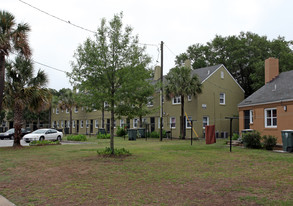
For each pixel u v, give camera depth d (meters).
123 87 11.09
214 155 12.29
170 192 6.14
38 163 10.45
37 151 15.00
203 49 40.75
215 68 29.83
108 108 11.82
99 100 11.42
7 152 14.57
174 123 29.67
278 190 6.16
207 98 28.30
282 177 7.51
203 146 16.81
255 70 31.86
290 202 5.25
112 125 12.26
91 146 18.19
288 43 35.53
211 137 16.31
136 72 11.43
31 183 7.18
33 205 5.34
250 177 7.58
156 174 8.11
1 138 30.94
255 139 15.14
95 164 9.95
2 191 6.42
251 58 34.19
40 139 23.34
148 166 9.47
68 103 42.34
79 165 9.81
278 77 20.89
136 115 12.16
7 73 16.88
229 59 36.28
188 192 6.13
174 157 11.67
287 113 16.22
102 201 5.53
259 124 18.62
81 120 46.19
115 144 19.84
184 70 25.88
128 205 5.26
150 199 5.63
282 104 16.61
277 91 18.28
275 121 17.62
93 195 5.97
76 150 15.30
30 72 17.47
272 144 14.58
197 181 7.18
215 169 8.87
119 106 11.75
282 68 30.19
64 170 8.92
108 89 11.59
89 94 11.74
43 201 5.59
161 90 23.89
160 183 7.00
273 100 17.20
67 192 6.24
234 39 36.66
